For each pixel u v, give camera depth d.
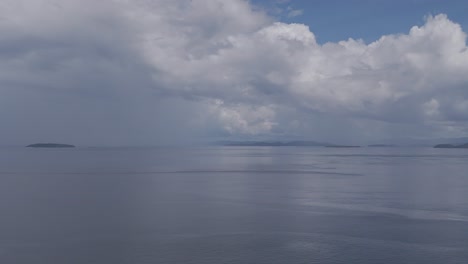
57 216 44.44
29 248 33.62
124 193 61.19
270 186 71.06
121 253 32.59
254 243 35.25
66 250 33.19
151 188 67.38
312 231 38.97
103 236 36.88
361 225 41.22
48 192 61.72
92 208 48.84
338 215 45.84
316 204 52.56
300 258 31.73
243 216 45.06
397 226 40.88
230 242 35.47
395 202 54.22
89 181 77.19
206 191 64.12
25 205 50.53
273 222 42.38
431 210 48.72
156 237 36.72
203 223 41.72
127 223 41.53
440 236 37.34
